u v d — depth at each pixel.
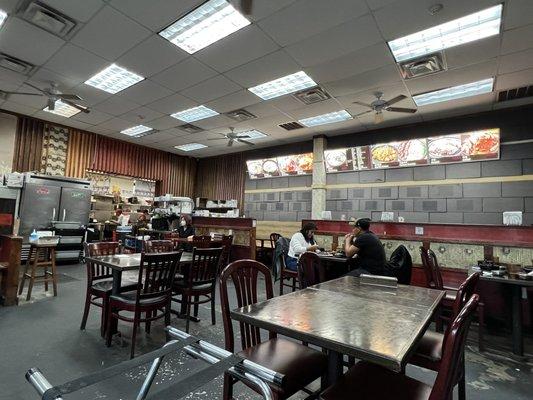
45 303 4.03
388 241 5.21
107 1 3.45
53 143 8.00
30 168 7.59
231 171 10.67
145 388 1.08
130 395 2.08
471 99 5.65
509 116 5.96
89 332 3.15
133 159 9.80
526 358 3.03
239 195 10.29
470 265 4.36
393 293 2.15
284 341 1.96
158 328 3.36
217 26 3.85
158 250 4.15
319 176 8.12
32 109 7.09
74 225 7.11
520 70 4.56
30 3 3.51
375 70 4.72
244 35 3.95
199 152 10.77
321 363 1.72
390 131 7.32
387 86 5.23
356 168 7.67
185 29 3.94
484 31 3.73
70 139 8.32
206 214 9.10
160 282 2.89
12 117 7.33
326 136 8.22
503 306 4.09
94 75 5.27
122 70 5.09
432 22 3.57
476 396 2.31
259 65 4.70
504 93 5.36
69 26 3.90
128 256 3.51
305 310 1.65
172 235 7.17
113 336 3.05
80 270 6.39
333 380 1.60
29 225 6.72
